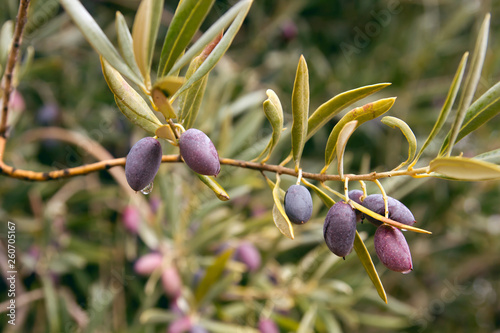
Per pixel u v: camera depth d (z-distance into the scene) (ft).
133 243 2.22
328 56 3.28
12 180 2.23
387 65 3.15
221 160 1.03
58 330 1.99
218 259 1.71
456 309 3.48
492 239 3.21
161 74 0.92
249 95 2.22
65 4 0.86
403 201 3.01
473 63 0.87
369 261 0.96
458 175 0.87
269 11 3.13
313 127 1.01
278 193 0.99
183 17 0.89
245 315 2.10
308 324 1.87
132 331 2.08
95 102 2.60
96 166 1.08
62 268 2.07
